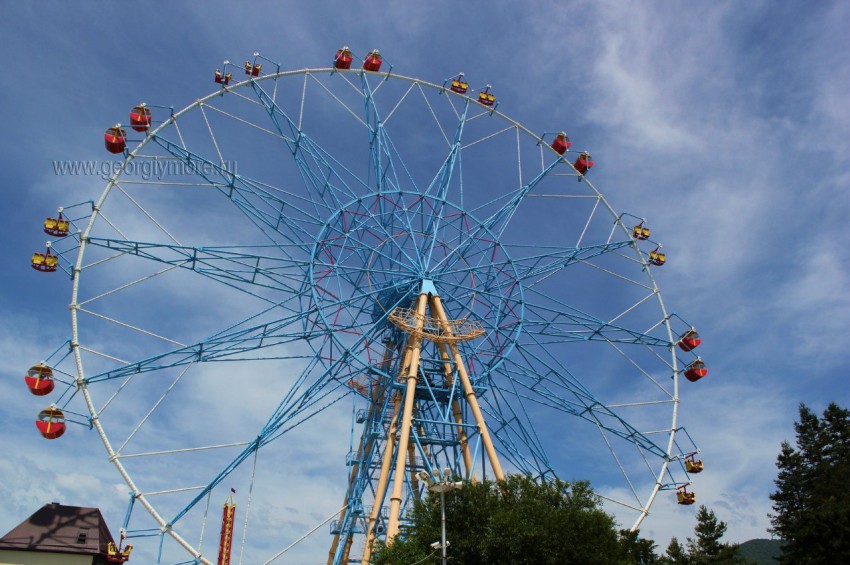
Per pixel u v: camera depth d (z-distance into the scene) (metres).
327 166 53.84
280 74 53.62
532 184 57.94
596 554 37.97
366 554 46.72
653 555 49.41
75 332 44.00
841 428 73.50
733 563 60.12
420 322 51.78
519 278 57.12
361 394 55.41
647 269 58.75
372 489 52.97
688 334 56.19
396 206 55.81
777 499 72.06
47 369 43.31
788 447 75.06
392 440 50.41
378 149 55.31
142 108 48.94
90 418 42.81
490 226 57.34
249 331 48.19
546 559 37.16
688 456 52.47
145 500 41.19
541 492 41.47
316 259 51.44
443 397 54.31
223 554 54.28
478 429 48.81
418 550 38.94
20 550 53.69
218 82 52.50
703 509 64.69
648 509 50.78
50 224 47.19
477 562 38.25
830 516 52.12
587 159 59.25
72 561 54.53
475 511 39.50
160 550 40.44
